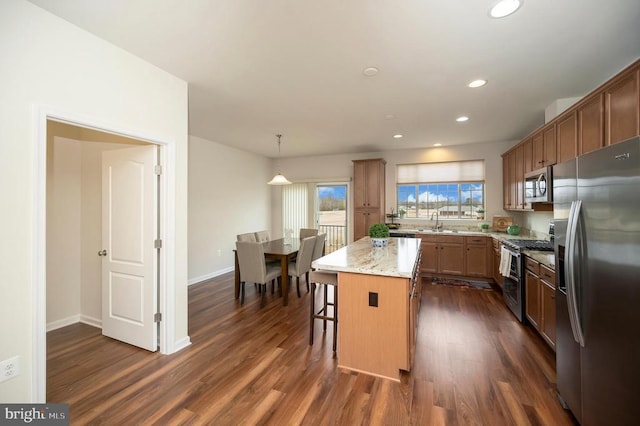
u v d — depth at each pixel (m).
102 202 2.84
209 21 1.84
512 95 3.07
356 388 2.05
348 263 2.42
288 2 1.66
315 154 6.72
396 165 6.13
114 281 2.80
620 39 2.03
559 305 1.88
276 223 7.26
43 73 1.73
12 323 1.61
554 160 3.08
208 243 5.32
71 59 1.86
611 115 2.03
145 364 2.37
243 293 3.97
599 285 1.44
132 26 1.89
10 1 1.59
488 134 4.76
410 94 3.04
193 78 2.66
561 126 2.90
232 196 5.93
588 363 1.54
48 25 1.75
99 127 2.02
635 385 1.24
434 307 3.71
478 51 2.20
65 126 3.18
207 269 5.29
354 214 5.99
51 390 2.02
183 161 2.68
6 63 1.58
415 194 6.04
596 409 1.48
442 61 2.35
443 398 1.94
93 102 1.98
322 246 4.87
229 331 3.01
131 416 1.77
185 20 1.83
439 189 5.87
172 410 1.83
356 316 2.27
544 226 4.13
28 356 1.67
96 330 3.06
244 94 3.05
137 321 2.66
